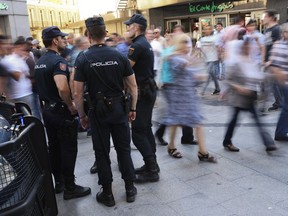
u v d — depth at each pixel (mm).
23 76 4281
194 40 12609
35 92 4535
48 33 3178
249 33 5934
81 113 3131
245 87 3943
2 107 2852
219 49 7555
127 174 3209
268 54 5262
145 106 3539
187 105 3873
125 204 3199
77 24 19406
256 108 4098
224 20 14242
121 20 18078
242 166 3830
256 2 12812
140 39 3428
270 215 2840
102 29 2990
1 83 3848
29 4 26453
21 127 2404
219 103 7020
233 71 3965
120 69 3004
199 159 4078
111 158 4340
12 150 1993
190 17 15758
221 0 14133
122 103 3074
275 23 5504
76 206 3229
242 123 5340
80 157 4512
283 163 3842
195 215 2922
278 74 4309
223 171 3740
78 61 2994
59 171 3498
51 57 3152
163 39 6547
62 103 3186
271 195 3158
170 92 3904
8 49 4188
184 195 3275
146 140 3656
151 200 3229
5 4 16031
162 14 16859
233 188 3340
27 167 2262
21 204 2051
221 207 3016
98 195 3285
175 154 4203
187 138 4629
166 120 4027
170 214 2967
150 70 3516
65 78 3074
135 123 3561
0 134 2297
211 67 7723
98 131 3068
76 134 3301
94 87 2986
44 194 2574
